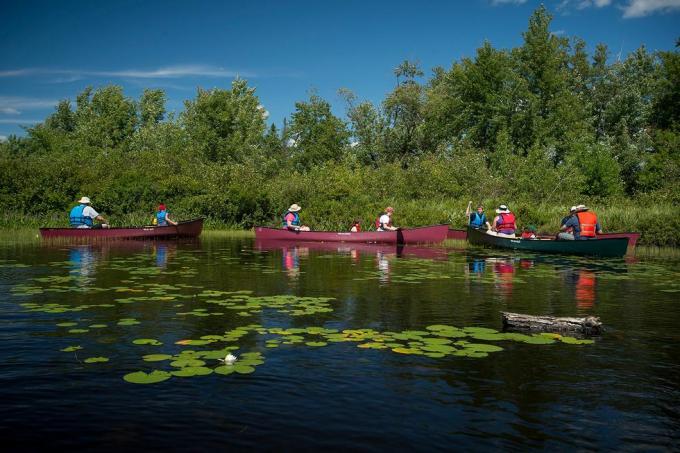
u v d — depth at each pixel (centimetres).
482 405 320
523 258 1281
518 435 281
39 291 709
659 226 1786
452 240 1992
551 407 319
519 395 337
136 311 582
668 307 637
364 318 557
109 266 1006
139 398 325
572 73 4847
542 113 4341
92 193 2505
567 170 2952
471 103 4516
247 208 2694
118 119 5472
